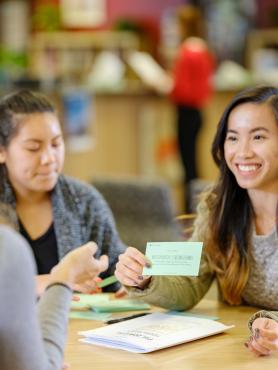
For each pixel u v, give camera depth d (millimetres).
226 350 2148
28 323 1605
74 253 1891
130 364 2029
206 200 2736
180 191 8781
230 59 11070
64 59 10273
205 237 2697
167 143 8609
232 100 2551
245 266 2625
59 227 2957
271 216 2588
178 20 8039
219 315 2547
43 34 10727
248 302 2674
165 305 2561
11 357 1593
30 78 7367
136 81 8289
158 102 8516
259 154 2496
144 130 8406
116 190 3992
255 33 10641
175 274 2309
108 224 3064
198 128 8086
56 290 1807
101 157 8078
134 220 3971
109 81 8406
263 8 11102
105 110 8109
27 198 2951
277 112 2484
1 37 11516
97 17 11344
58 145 2896
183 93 7895
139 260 2369
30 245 2936
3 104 2883
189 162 8125
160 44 11258
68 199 3002
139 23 11203
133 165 8406
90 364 2033
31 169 2848
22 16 11367
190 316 2498
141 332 2268
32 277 1611
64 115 7312
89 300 2734
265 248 2584
